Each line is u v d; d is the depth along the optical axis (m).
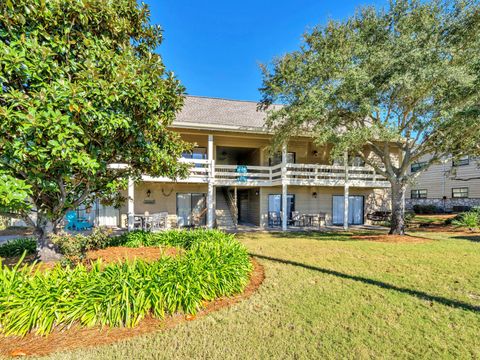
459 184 22.25
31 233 12.62
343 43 9.95
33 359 2.97
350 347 3.18
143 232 8.25
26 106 3.31
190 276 4.27
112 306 3.63
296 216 16.31
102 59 4.11
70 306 3.54
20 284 3.60
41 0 3.66
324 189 17.27
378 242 9.98
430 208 22.52
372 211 17.89
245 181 14.87
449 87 8.59
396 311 4.06
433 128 9.70
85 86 3.72
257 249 8.65
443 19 9.08
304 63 10.23
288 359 2.98
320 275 5.77
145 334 3.46
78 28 4.43
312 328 3.60
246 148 17.98
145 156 5.46
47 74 3.74
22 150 3.29
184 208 15.75
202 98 18.00
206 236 7.19
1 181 3.21
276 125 13.48
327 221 17.12
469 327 3.60
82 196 5.65
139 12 5.27
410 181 12.02
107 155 5.02
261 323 3.73
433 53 8.47
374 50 9.23
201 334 3.47
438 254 7.80
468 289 4.94
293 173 14.46
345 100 9.40
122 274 3.97
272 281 5.39
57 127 3.25
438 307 4.19
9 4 3.44
